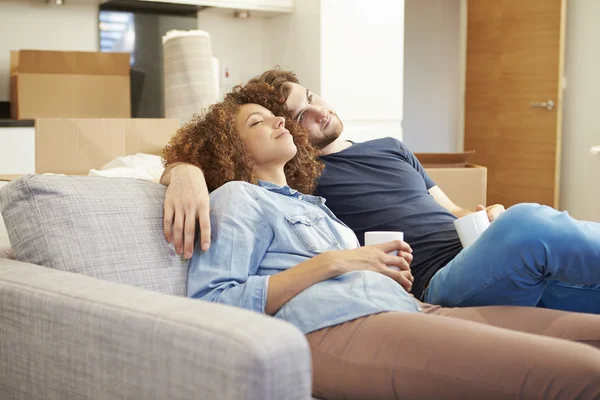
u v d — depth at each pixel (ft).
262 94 6.03
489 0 18.19
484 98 18.51
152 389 3.01
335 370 3.97
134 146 7.76
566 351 3.42
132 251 4.30
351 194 6.59
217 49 13.52
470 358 3.56
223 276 4.36
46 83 11.23
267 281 4.29
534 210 4.62
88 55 11.39
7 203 4.30
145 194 4.63
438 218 6.38
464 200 8.78
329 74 12.76
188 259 4.54
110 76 11.53
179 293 4.40
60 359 3.45
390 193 6.59
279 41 13.73
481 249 4.71
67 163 7.48
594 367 3.29
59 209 4.24
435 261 6.09
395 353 3.78
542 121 16.88
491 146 18.38
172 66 10.85
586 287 4.78
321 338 4.09
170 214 4.47
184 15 13.12
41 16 12.20
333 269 4.33
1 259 4.25
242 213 4.62
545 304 4.99
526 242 4.45
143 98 12.94
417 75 19.89
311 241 4.82
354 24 12.92
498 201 18.19
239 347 2.70
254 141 5.41
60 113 11.32
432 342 3.71
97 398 3.28
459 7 20.01
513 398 3.43
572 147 16.47
